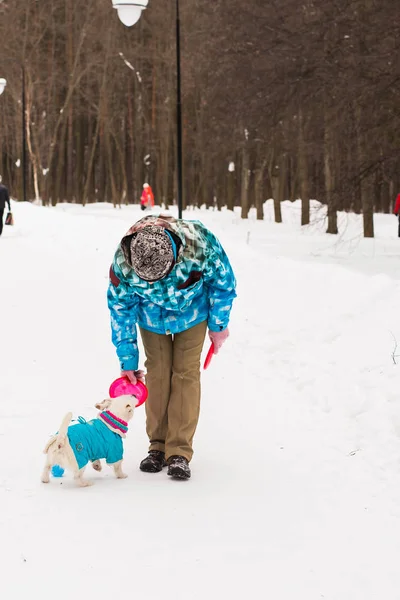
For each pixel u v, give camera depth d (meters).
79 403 6.68
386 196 55.41
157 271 4.60
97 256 17.28
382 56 16.80
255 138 31.27
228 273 4.94
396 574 3.71
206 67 23.89
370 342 7.52
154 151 58.94
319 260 17.91
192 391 5.08
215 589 3.53
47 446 4.80
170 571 3.69
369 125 17.22
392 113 16.94
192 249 4.76
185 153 52.75
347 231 29.19
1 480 4.85
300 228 31.09
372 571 3.74
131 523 4.24
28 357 8.41
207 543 4.02
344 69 17.58
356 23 17.61
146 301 4.95
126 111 59.12
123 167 56.22
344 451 5.45
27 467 5.10
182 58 43.75
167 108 49.12
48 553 3.86
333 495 4.71
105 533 4.11
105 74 52.12
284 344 8.39
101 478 4.99
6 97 57.72
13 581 3.56
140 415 6.47
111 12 50.81
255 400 6.82
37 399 6.79
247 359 8.20
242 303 10.37
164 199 49.22
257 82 19.59
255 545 4.01
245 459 5.38
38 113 55.16
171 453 5.04
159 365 5.12
